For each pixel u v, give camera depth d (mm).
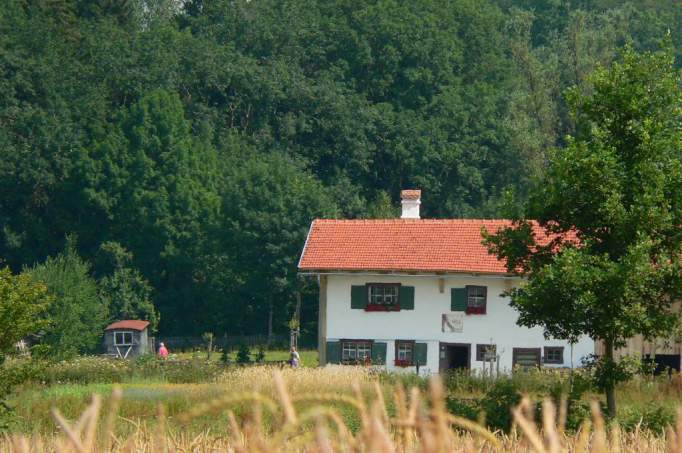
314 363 169750
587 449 24375
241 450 8930
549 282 67000
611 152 67000
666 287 67812
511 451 20156
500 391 67000
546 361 125500
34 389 91562
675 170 67000
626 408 67875
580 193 68000
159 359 124750
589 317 67438
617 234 67188
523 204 73500
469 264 128250
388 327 130000
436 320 128875
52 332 182375
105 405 75188
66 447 9102
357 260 131375
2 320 60500
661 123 67125
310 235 137000
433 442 7562
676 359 114000
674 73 69188
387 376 98125
